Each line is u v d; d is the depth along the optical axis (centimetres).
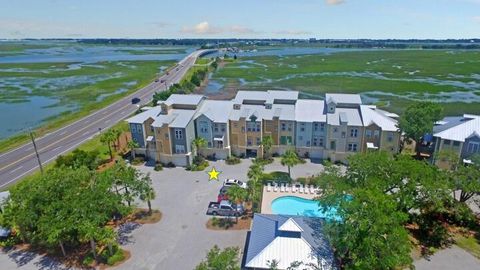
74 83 18575
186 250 4606
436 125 7469
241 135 7588
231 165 7356
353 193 4209
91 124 10388
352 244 3750
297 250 3869
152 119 7450
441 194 4491
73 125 10356
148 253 4550
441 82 17500
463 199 5125
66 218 4141
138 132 7556
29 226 4462
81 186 4712
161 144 7281
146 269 4247
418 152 7406
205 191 6222
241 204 5497
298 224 4222
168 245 4716
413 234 4859
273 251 3872
